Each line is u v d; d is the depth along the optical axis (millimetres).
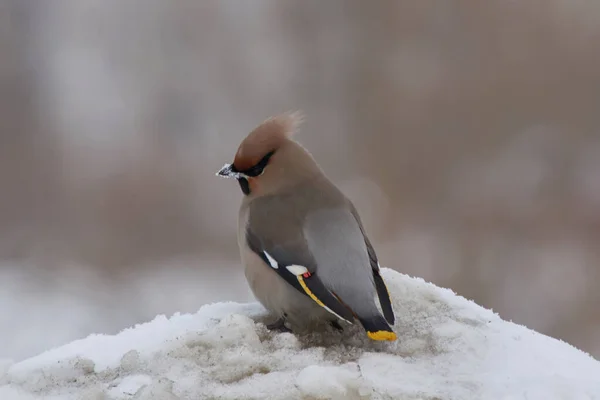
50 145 20156
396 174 19500
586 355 6172
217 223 17859
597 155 19406
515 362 5824
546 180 18656
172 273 16578
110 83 22734
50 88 22547
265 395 5363
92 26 24203
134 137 20578
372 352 6020
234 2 23969
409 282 7070
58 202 18469
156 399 5320
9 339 14242
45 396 5551
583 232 17203
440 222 18016
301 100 21938
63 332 14406
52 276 16266
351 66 22203
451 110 20703
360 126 20891
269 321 6836
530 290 15789
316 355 5895
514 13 21188
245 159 6848
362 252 6406
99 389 5461
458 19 21438
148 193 18688
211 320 6801
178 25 24078
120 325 14891
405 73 21469
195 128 21391
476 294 16141
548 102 20516
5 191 18922
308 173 6867
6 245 17297
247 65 23016
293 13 23312
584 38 20766
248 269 6746
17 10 23875
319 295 6250
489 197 18234
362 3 22641
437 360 5891
